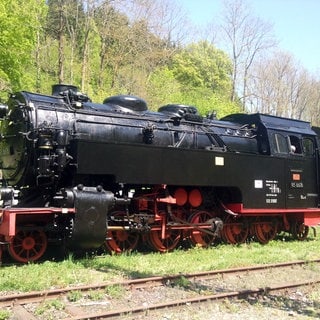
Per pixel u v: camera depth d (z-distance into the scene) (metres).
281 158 12.55
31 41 20.55
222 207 11.51
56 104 9.26
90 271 7.79
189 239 10.79
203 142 11.34
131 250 9.75
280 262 9.31
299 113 59.25
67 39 33.41
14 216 7.73
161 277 7.10
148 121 10.52
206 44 53.44
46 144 8.60
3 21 18.27
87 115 9.51
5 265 7.89
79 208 8.34
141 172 9.46
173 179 9.98
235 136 12.16
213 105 38.06
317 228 16.52
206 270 8.21
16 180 9.13
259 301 6.39
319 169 13.84
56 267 7.84
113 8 31.84
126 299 6.17
